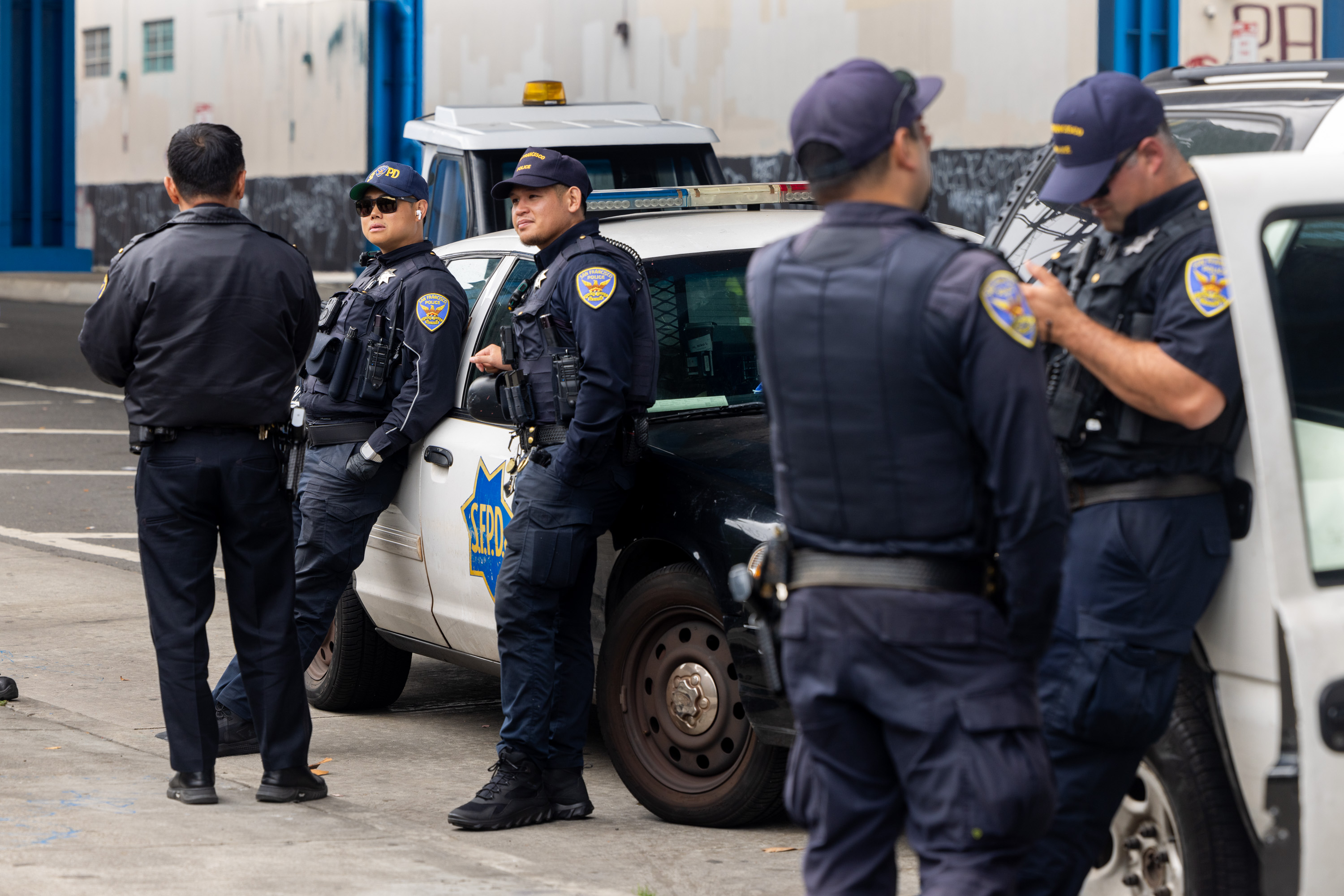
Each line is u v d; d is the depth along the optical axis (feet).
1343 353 13.41
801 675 11.99
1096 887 15.12
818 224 11.91
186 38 121.19
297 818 19.99
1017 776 11.38
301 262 20.20
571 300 19.24
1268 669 13.28
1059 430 13.52
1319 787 12.94
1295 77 17.16
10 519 41.96
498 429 22.45
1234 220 12.69
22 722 24.36
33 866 17.20
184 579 20.06
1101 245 14.24
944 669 11.41
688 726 19.90
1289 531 12.89
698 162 38.60
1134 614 13.26
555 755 20.59
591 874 18.11
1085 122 13.38
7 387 68.08
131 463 50.24
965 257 11.19
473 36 91.66
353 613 25.82
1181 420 12.85
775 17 76.07
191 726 20.20
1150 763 14.29
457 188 36.42
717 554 18.94
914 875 18.37
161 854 17.89
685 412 21.68
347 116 106.11
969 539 11.46
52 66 115.03
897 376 11.23
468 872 17.84
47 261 115.85
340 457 23.26
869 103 11.46
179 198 19.95
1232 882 13.89
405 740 24.90
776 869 18.42
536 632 20.02
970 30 67.92
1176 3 61.67
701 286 22.72
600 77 84.43
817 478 11.74
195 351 19.42
